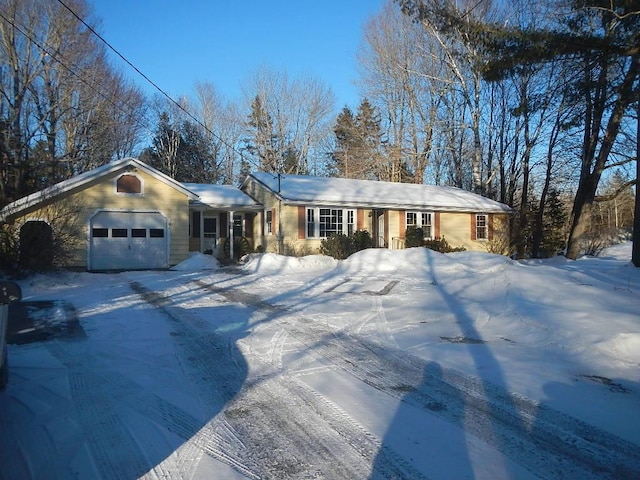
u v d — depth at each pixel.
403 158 38.16
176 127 45.78
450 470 3.75
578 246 23.25
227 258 24.23
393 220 24.86
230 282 15.35
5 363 5.45
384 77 37.47
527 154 29.56
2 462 3.91
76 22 27.80
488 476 3.66
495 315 9.74
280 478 3.65
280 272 18.02
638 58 13.47
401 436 4.35
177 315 10.05
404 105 37.81
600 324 8.15
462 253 18.86
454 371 6.26
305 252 22.64
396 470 3.76
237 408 5.04
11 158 22.23
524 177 30.12
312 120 46.44
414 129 36.12
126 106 37.03
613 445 4.18
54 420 4.73
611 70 14.48
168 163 44.38
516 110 16.17
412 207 24.72
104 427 4.57
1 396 5.38
